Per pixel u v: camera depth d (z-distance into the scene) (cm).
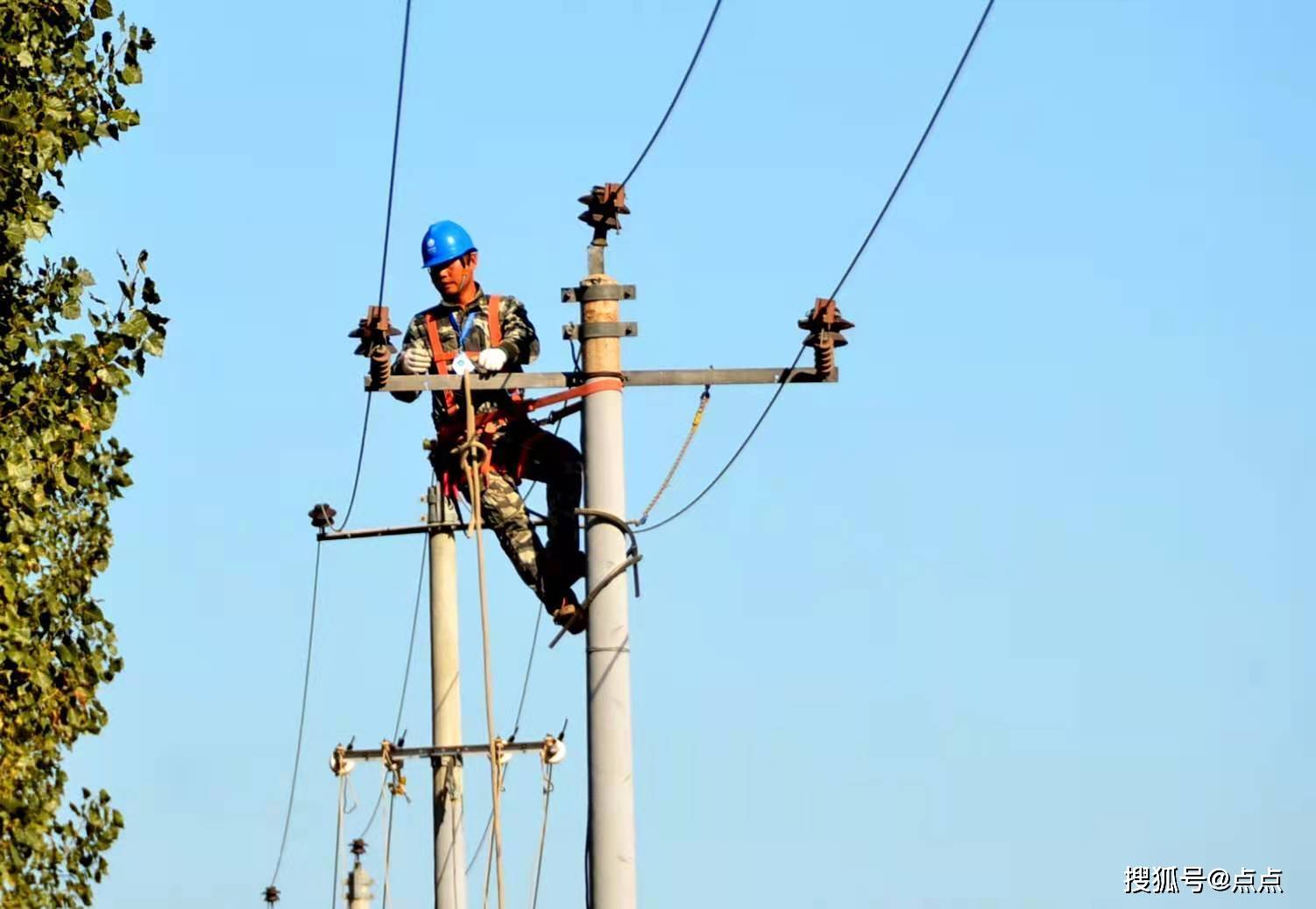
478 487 3978
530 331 4088
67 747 3831
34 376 3866
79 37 3953
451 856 6144
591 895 3875
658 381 4012
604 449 3959
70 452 3850
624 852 3875
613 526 3953
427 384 3988
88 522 3875
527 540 4091
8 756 3706
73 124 3922
